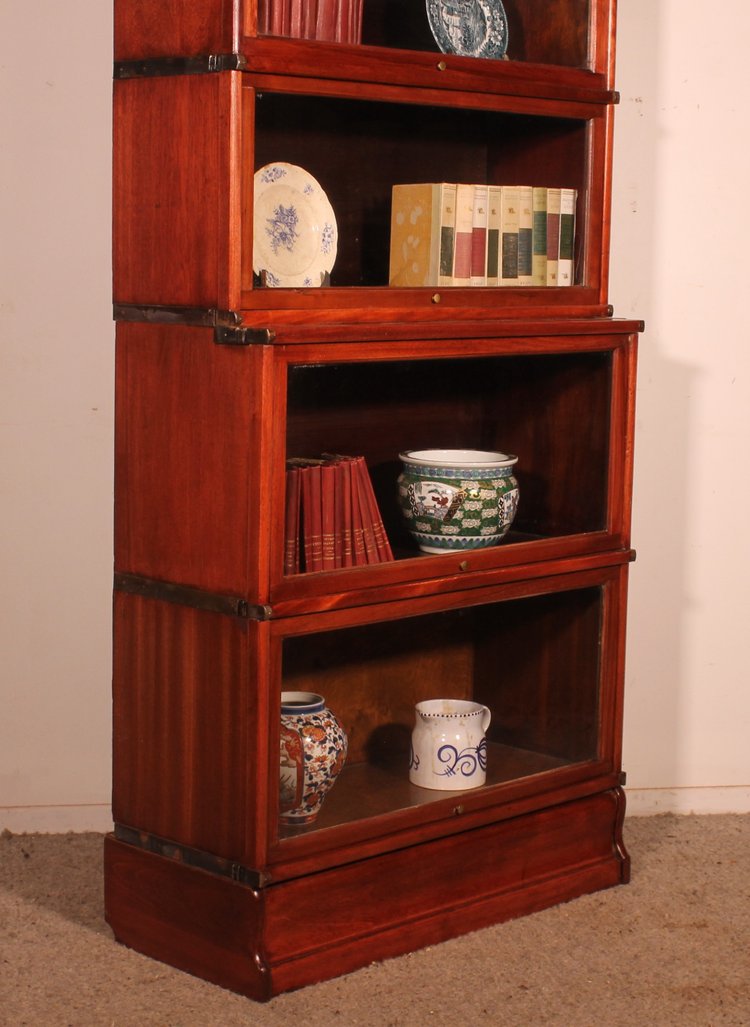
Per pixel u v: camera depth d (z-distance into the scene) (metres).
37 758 3.08
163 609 2.39
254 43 2.18
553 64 2.62
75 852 2.97
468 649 2.89
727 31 3.13
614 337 2.69
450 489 2.58
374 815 2.48
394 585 2.43
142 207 2.33
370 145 2.47
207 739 2.34
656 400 3.20
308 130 2.37
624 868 2.85
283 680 2.60
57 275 2.95
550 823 2.72
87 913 2.66
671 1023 2.28
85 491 3.02
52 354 2.97
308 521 2.35
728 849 3.06
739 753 3.30
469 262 2.56
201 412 2.29
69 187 2.93
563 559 2.68
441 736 2.62
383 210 2.50
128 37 2.32
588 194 2.69
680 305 3.18
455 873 2.57
